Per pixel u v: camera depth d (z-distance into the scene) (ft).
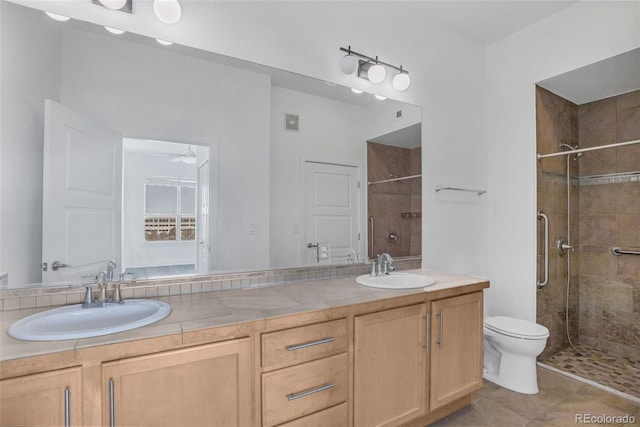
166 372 3.57
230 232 6.04
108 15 4.87
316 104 6.89
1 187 4.28
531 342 7.11
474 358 6.59
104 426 3.28
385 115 7.73
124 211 5.13
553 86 8.88
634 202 9.09
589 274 10.00
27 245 4.44
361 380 5.00
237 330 3.95
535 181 8.64
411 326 5.59
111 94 5.00
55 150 4.62
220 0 5.65
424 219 8.36
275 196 6.51
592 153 9.97
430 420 6.23
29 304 4.40
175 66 5.47
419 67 8.19
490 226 9.59
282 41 6.25
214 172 5.88
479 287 6.61
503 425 6.19
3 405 2.91
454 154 8.92
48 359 3.03
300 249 6.79
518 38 8.95
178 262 5.52
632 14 6.91
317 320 4.53
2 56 4.32
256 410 4.11
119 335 3.48
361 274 7.49
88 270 4.84
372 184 7.65
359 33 7.18
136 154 5.23
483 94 9.68
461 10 8.01
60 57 4.66
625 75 8.17
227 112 5.96
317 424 4.58
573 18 7.84
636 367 8.47
